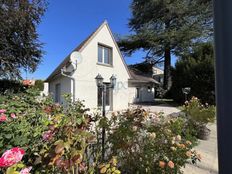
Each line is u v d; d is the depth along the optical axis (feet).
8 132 8.58
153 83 93.61
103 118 10.90
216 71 3.73
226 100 3.57
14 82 38.42
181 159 11.19
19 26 35.73
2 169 5.49
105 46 55.47
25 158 7.41
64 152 6.20
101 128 10.93
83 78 48.80
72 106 14.01
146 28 98.78
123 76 61.41
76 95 46.96
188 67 70.33
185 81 70.85
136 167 10.61
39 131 8.72
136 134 11.02
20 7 35.91
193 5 90.94
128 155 10.60
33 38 38.27
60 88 54.85
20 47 37.83
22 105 16.08
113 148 10.43
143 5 97.96
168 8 91.97
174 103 76.54
